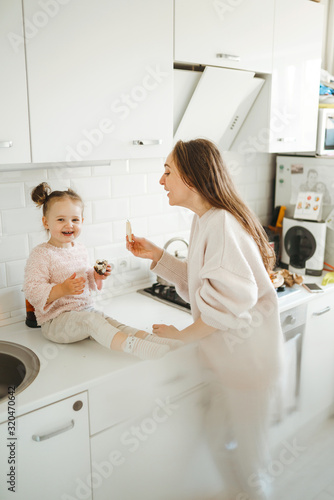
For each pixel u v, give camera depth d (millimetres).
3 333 1696
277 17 1996
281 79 2098
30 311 1725
